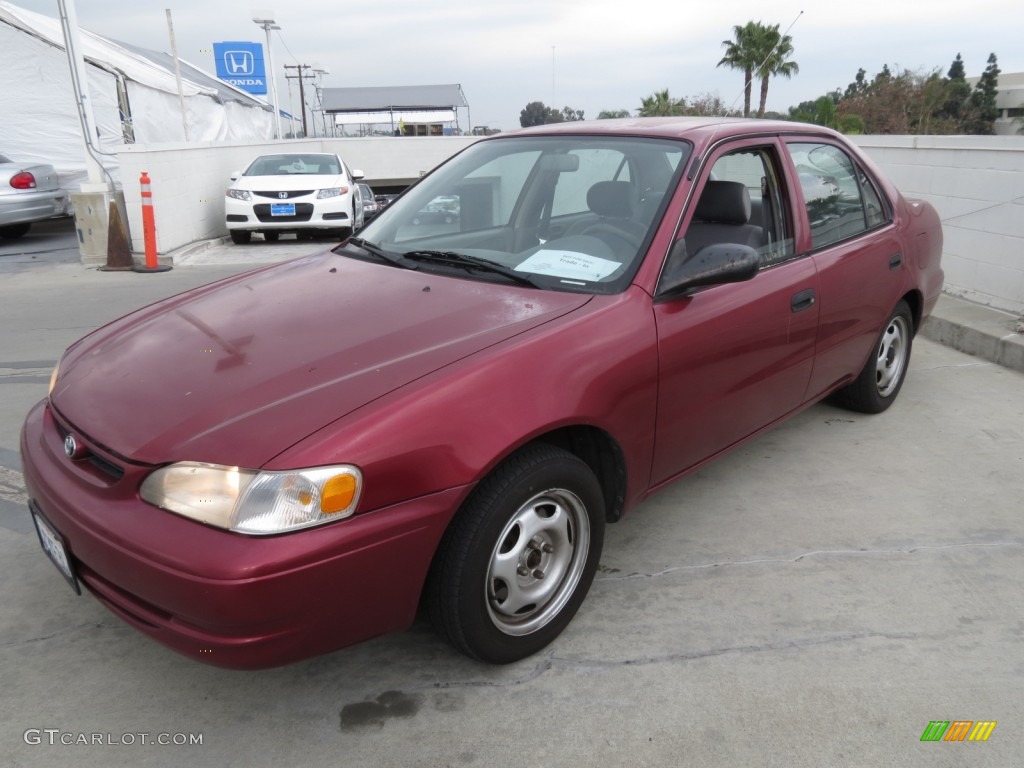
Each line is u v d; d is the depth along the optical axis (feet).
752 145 10.96
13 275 30.99
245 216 41.16
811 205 11.81
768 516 11.24
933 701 7.70
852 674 8.07
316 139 72.59
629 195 9.93
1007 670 8.14
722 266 8.84
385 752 7.14
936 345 19.57
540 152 11.23
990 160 20.40
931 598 9.34
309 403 6.95
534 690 7.88
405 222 11.42
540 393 7.63
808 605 9.20
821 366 12.02
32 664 8.25
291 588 6.33
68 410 7.85
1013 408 15.23
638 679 8.01
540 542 8.13
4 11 45.60
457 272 9.71
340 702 7.75
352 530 6.55
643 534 10.79
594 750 7.13
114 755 7.09
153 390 7.60
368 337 8.10
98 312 23.72
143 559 6.47
